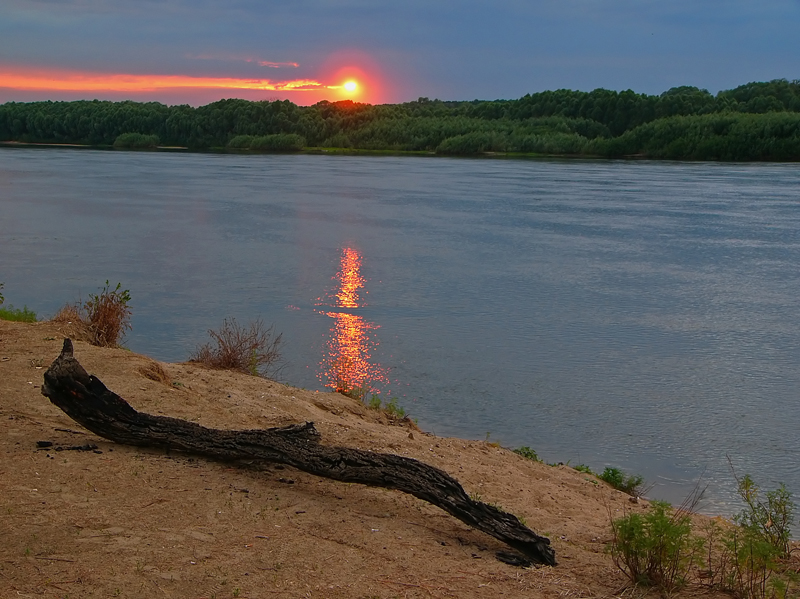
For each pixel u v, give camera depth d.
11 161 86.00
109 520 5.11
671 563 5.20
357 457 5.98
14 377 8.20
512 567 5.11
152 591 4.27
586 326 18.41
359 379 14.34
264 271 24.31
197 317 18.48
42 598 4.11
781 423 12.64
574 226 36.53
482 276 24.14
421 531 5.52
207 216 38.44
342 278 23.41
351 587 4.52
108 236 31.25
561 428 12.34
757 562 5.21
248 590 4.36
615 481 10.23
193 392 8.69
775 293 22.14
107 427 6.42
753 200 49.91
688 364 15.62
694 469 10.94
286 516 5.47
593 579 5.06
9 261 25.39
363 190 55.25
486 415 12.80
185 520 5.22
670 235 33.78
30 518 5.04
